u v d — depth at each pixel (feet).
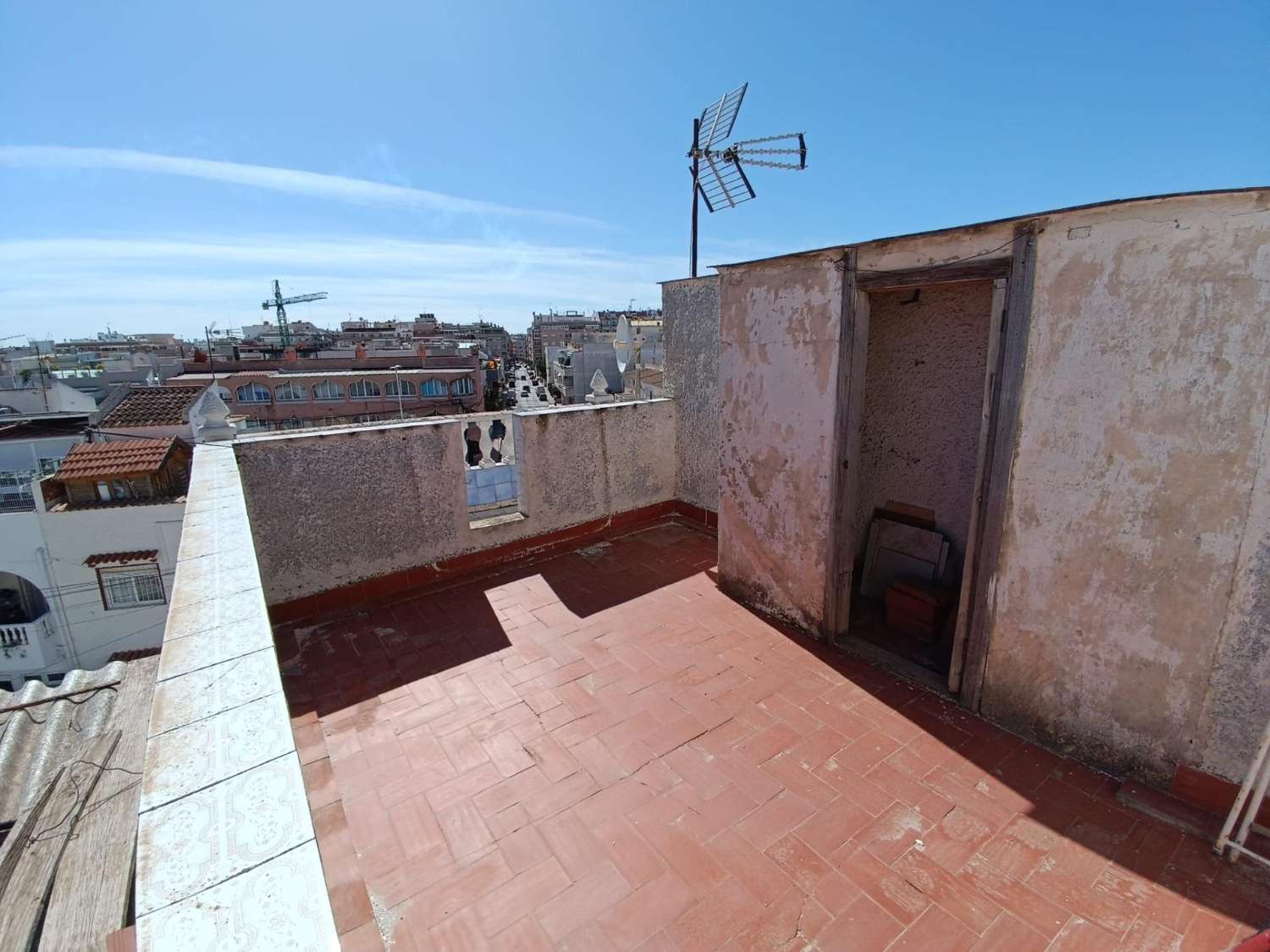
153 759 4.00
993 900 7.30
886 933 6.93
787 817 8.61
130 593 45.93
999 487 9.94
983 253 9.65
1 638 43.47
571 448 19.16
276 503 14.10
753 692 11.62
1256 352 7.17
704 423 20.54
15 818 15.21
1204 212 7.34
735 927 7.04
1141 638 8.66
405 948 6.86
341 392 104.88
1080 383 8.78
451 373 112.78
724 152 26.76
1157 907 7.16
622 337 41.65
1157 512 8.26
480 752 10.05
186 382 95.20
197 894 3.04
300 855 3.32
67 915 11.40
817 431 12.73
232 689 4.84
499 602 15.67
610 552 19.02
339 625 14.51
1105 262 8.28
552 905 7.34
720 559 15.99
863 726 10.59
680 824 8.51
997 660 10.45
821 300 12.21
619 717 10.94
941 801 8.86
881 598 14.93
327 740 10.43
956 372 13.14
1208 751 8.27
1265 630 7.56
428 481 16.26
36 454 55.57
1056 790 9.04
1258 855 7.76
